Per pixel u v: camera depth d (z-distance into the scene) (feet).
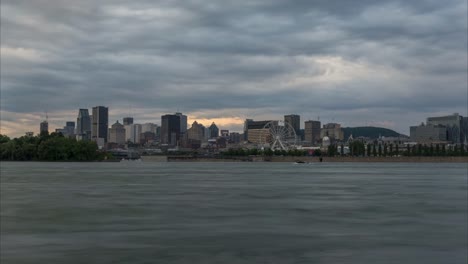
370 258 150.00
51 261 146.41
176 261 146.92
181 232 191.31
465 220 223.71
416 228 201.67
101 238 179.73
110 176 609.01
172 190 386.11
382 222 217.15
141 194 348.79
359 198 321.52
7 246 166.50
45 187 415.03
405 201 303.07
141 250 159.63
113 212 248.73
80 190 383.45
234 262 145.79
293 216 235.40
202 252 157.17
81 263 144.36
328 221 220.43
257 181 518.37
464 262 145.48
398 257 151.02
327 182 501.56
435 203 291.58
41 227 204.54
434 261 146.30
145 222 216.74
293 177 613.52
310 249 161.17
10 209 260.42
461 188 414.00
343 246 165.78
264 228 200.75
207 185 448.24
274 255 153.48
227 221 219.61
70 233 189.78
